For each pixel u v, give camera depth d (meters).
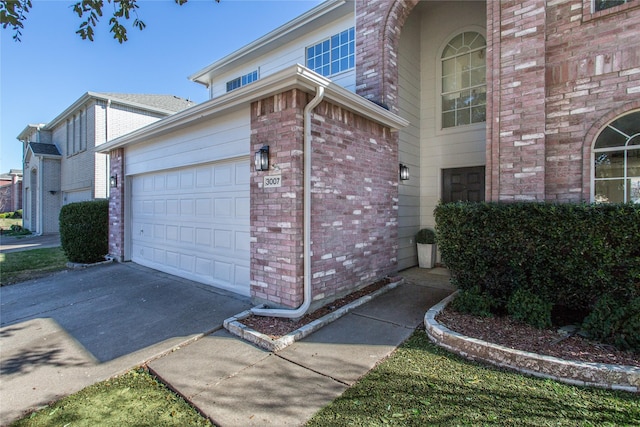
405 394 2.69
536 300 3.77
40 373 3.18
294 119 4.23
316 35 8.54
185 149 6.31
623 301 3.42
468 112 7.51
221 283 5.79
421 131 8.07
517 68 4.61
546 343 3.25
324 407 2.56
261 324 4.08
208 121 5.74
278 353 3.46
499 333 3.50
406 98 7.46
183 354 3.51
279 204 4.42
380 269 6.07
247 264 5.30
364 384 2.85
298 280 4.29
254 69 10.27
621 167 4.20
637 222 3.31
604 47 4.24
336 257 4.96
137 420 2.48
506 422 2.32
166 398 2.77
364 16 6.57
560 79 4.53
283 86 4.14
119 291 5.82
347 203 5.20
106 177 14.23
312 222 4.50
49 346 3.75
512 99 4.66
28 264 8.79
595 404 2.50
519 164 4.61
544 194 4.44
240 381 2.95
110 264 8.10
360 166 5.52
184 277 6.62
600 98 4.27
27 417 2.54
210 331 4.07
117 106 14.71
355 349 3.52
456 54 7.62
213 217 5.93
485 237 4.22
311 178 4.46
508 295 4.21
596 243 3.50
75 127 16.20
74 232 8.34
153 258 7.56
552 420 2.33
